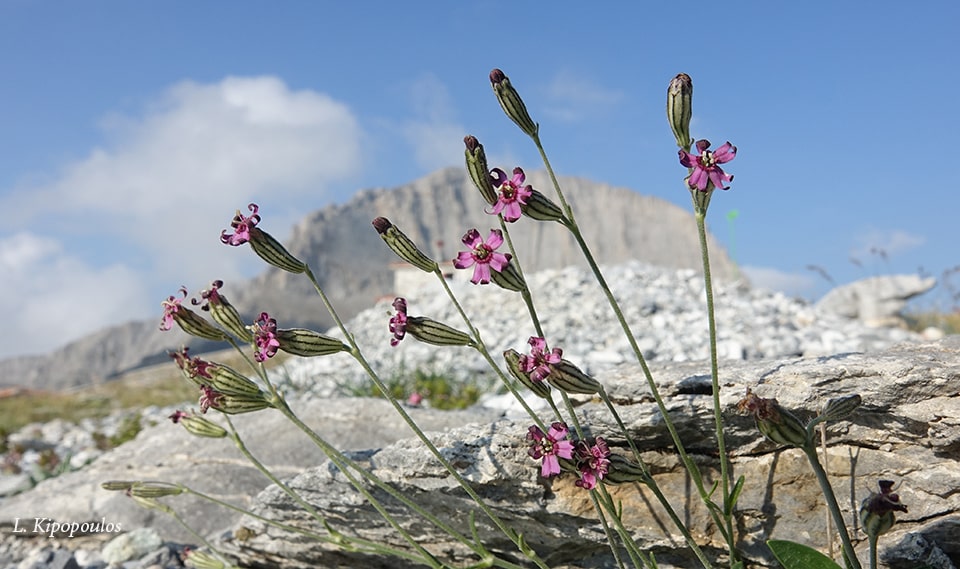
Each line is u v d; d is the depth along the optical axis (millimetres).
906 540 216
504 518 244
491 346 824
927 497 214
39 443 839
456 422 394
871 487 220
